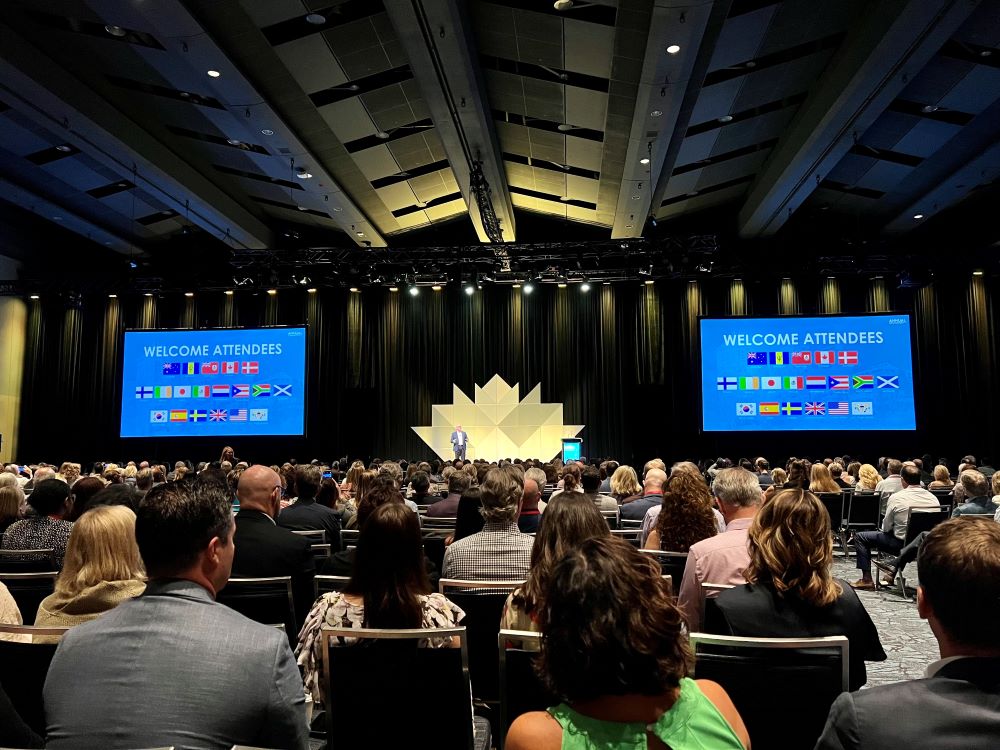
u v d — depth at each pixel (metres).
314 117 12.26
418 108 12.72
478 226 17.11
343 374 19.55
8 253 18.50
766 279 18.56
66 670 1.59
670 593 1.31
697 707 1.28
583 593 1.25
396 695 2.33
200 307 20.16
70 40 10.56
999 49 10.73
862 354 16.41
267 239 18.81
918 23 9.38
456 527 5.14
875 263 16.91
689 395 18.52
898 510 7.24
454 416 19.53
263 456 19.48
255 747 1.47
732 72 11.52
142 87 11.98
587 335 19.42
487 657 3.16
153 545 1.73
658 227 18.59
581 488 7.33
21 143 13.88
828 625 2.32
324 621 2.63
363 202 16.27
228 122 12.81
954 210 17.19
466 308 19.89
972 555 1.33
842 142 12.84
